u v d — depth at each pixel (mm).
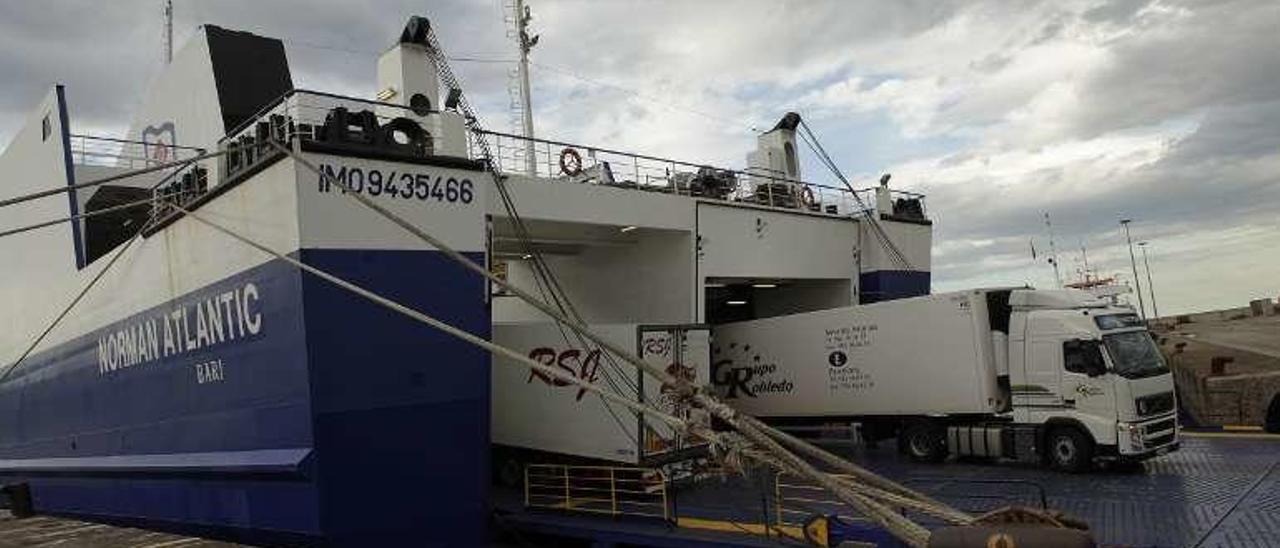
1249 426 17266
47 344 16094
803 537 9008
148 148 17547
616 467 11969
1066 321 13234
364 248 9875
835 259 18703
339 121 9875
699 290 16047
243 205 10438
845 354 15953
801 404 16641
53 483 15828
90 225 15695
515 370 13844
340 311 9648
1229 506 10117
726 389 17969
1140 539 8797
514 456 13914
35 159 16266
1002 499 11102
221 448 11000
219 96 14812
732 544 9109
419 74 12438
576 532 10523
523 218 13719
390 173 10148
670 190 16359
